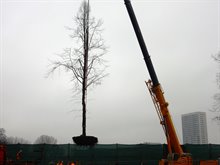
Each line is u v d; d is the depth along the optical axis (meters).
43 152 27.06
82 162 26.80
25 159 26.89
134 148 27.44
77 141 21.77
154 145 27.48
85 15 25.75
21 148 27.16
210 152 28.19
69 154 27.02
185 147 27.95
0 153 17.84
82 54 25.08
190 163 17.66
